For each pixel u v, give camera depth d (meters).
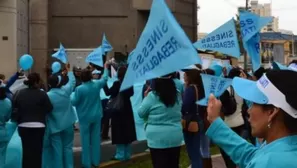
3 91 7.36
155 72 4.20
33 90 7.70
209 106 3.11
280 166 2.21
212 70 7.99
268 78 2.38
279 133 2.35
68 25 38.41
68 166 8.56
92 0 38.44
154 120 6.62
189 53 4.00
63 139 8.52
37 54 36.47
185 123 7.51
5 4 27.92
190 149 7.73
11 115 7.53
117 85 9.73
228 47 6.63
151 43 4.24
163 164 6.66
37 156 7.65
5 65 28.00
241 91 2.54
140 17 38.66
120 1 38.44
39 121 7.63
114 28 38.53
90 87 9.04
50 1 38.25
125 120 9.80
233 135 3.04
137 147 11.80
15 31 28.50
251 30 7.13
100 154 10.18
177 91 6.82
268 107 2.38
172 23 4.11
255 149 2.95
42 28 36.62
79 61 33.12
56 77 8.27
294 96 2.27
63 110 8.28
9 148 7.48
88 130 9.20
